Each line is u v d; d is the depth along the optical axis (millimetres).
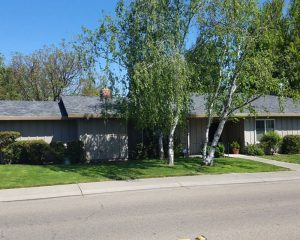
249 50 17828
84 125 22750
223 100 19234
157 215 9766
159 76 16906
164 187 14453
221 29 17703
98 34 18734
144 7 17797
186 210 10297
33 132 22594
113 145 23250
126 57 18312
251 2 17688
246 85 18656
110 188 14141
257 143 25688
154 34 17891
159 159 22812
